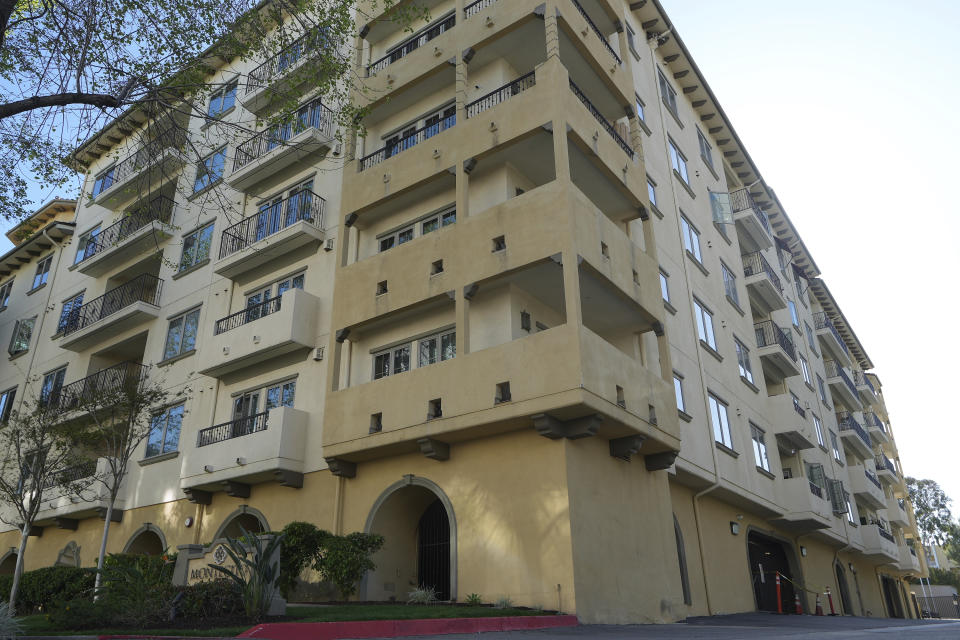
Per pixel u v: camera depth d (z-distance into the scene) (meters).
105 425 19.17
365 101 19.34
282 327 17.91
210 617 9.80
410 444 14.78
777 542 23.89
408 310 16.05
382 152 19.30
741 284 26.44
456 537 14.02
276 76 20.62
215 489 18.48
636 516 14.86
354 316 16.80
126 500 21.00
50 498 21.22
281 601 10.38
